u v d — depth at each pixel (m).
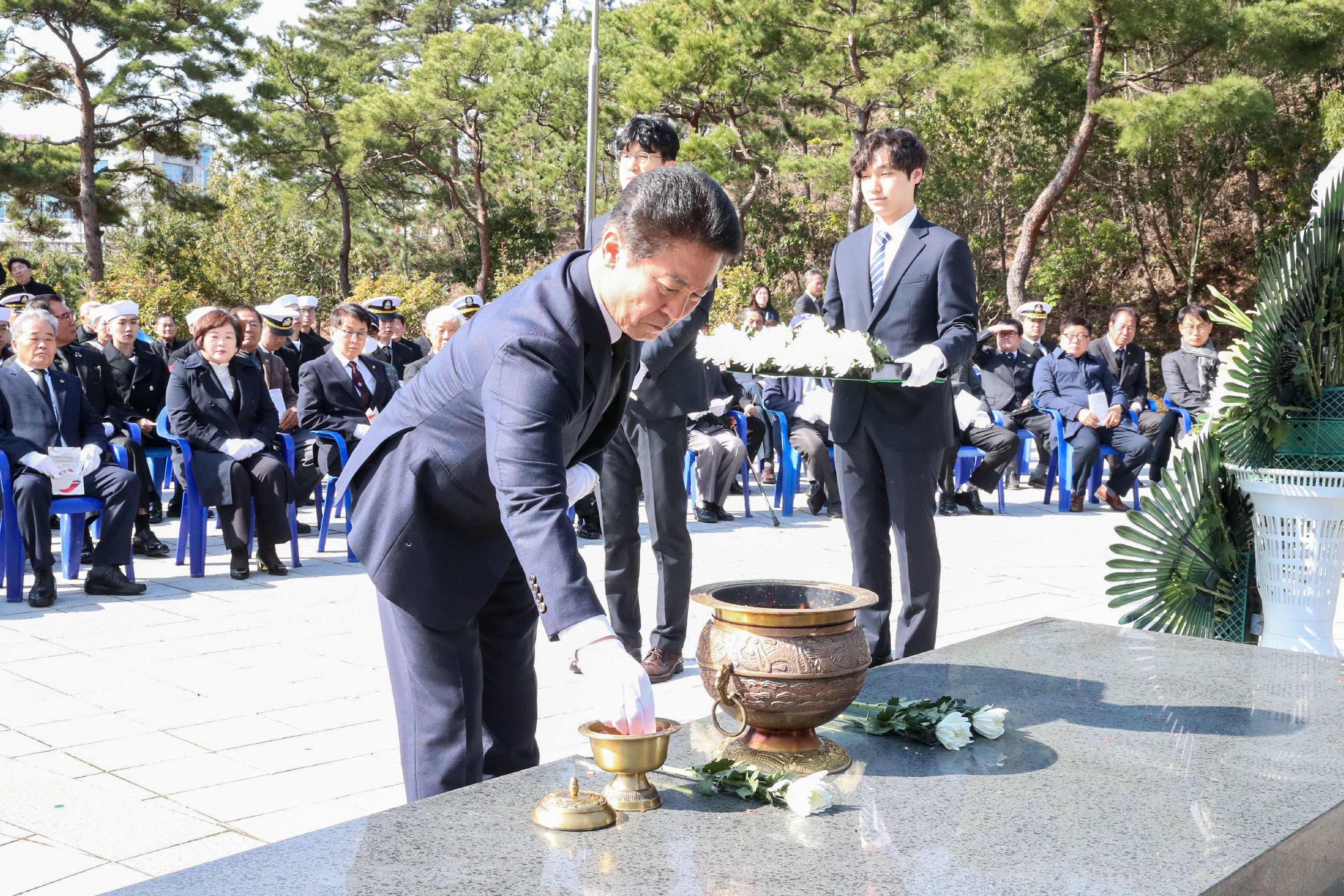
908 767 1.77
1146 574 3.38
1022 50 20.67
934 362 3.71
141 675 4.57
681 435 4.36
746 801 1.61
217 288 30.61
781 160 25.92
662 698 4.25
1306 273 3.28
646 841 1.46
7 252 33.19
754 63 25.06
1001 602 5.99
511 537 1.78
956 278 3.91
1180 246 26.27
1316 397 3.31
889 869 1.38
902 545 3.96
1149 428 10.11
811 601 2.00
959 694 2.18
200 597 6.10
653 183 1.81
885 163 3.97
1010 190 25.70
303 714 4.09
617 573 4.49
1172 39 19.86
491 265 37.47
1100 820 1.55
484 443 2.08
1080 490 9.56
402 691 2.27
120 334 8.37
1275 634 3.33
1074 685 2.25
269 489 6.65
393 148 34.88
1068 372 9.80
